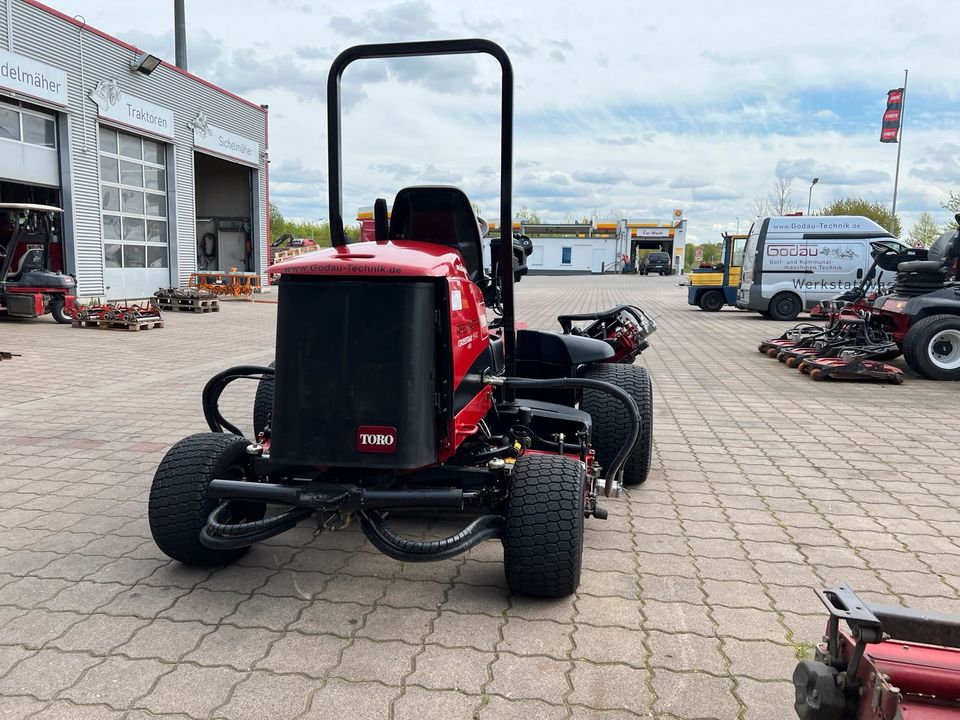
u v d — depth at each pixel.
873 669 1.86
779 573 3.60
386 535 3.07
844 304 12.26
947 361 9.52
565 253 52.12
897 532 4.16
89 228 17.38
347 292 2.91
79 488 4.71
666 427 6.75
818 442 6.21
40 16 15.53
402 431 2.89
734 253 20.67
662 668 2.74
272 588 3.35
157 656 2.77
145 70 18.58
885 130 38.22
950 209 33.56
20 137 15.55
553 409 4.09
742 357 11.59
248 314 17.62
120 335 12.96
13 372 9.02
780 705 2.53
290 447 2.97
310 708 2.47
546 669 2.72
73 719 2.39
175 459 3.36
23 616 3.06
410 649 2.85
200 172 26.75
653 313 20.42
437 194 3.53
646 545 3.92
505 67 3.31
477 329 3.49
